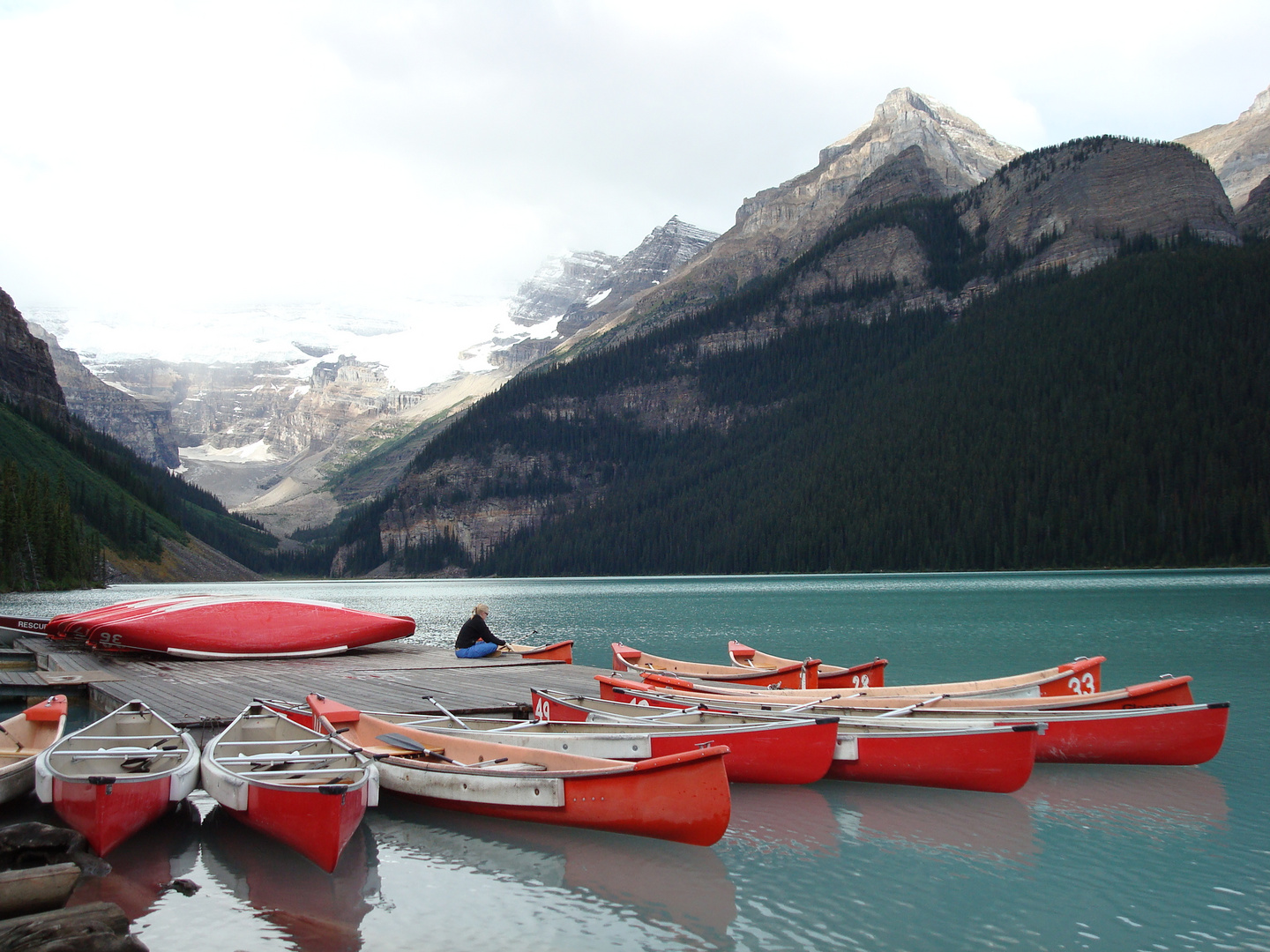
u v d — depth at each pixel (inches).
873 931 380.5
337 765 503.5
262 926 379.6
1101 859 463.5
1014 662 1244.5
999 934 378.6
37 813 494.6
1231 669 1109.1
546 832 494.0
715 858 465.4
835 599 3038.9
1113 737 642.8
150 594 4156.0
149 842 484.7
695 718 620.4
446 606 3410.4
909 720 620.4
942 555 5792.3
